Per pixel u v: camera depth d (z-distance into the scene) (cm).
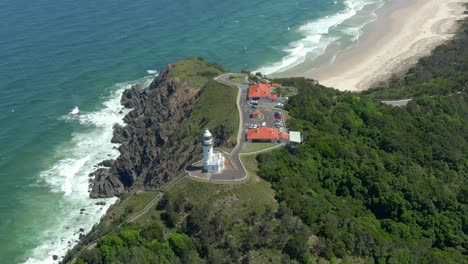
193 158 12900
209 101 16300
